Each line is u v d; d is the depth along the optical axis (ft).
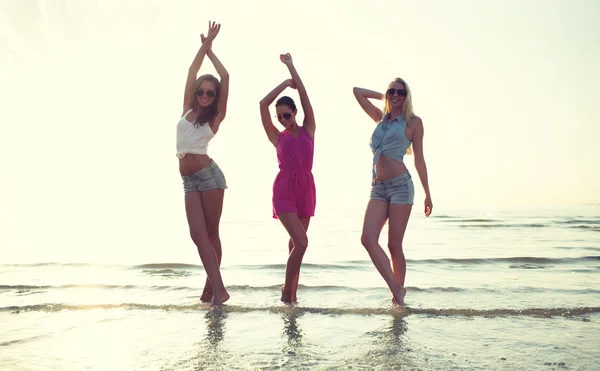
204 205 16.48
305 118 17.11
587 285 19.61
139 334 13.06
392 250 16.69
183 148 16.02
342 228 54.29
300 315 15.07
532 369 10.40
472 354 11.34
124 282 20.67
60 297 17.60
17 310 15.69
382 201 16.61
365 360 10.94
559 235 43.70
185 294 18.19
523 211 87.15
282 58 16.99
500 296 17.40
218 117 16.40
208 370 10.37
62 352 11.59
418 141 16.35
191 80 16.65
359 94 17.93
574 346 11.91
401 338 12.61
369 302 16.65
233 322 14.25
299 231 16.44
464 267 24.86
